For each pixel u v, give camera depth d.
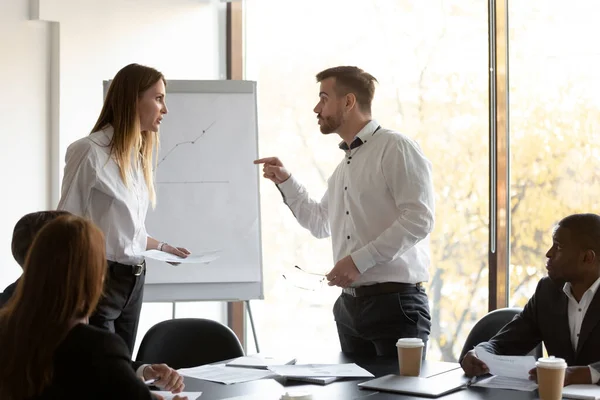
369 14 4.80
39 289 1.52
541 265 4.22
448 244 4.53
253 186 4.07
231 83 4.14
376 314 2.89
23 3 4.22
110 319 2.92
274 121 5.12
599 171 4.05
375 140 3.03
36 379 1.50
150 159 3.15
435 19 4.58
